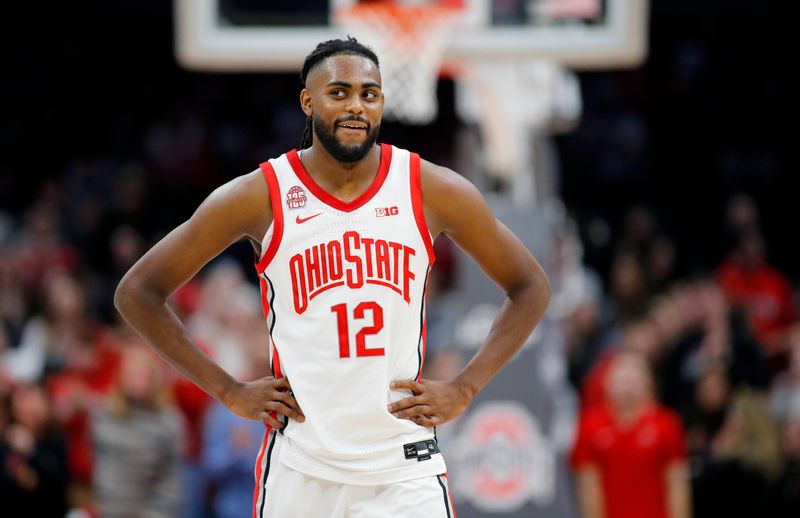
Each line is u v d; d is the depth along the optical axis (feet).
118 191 153.07
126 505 79.71
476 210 37.88
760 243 138.00
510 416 77.36
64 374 98.99
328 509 36.29
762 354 101.40
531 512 76.59
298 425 36.76
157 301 37.73
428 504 36.24
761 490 87.76
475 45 82.79
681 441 81.66
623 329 112.06
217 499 80.33
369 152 37.40
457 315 77.30
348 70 36.40
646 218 141.08
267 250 37.04
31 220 143.23
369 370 36.17
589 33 82.69
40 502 80.43
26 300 119.55
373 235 36.68
